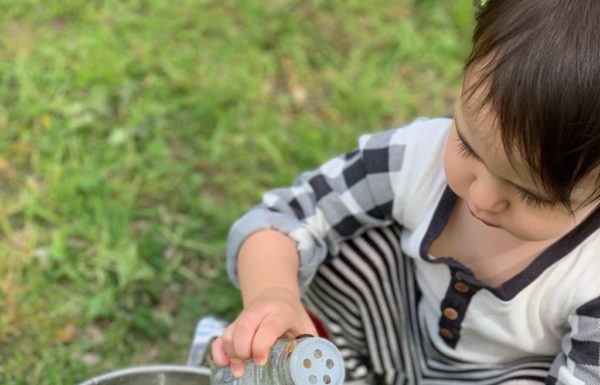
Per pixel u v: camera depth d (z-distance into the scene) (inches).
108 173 81.7
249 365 44.5
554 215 40.7
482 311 50.8
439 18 99.5
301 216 53.3
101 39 92.4
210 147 85.0
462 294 50.6
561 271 47.4
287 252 51.9
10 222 77.5
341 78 92.5
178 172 83.0
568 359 48.6
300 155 85.4
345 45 96.4
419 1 100.7
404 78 94.0
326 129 88.0
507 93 37.1
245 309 48.6
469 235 49.6
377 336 58.0
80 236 77.0
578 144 36.9
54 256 74.6
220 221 79.3
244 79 91.4
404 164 50.9
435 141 50.2
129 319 72.0
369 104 90.0
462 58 96.3
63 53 90.8
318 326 55.6
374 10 99.8
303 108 90.2
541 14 37.3
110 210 78.5
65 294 73.0
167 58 92.0
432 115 90.9
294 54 94.7
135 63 90.7
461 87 40.8
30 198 78.4
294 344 40.9
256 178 83.7
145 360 70.4
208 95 88.5
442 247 51.0
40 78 88.2
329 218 53.2
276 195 54.4
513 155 38.0
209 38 95.0
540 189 38.8
